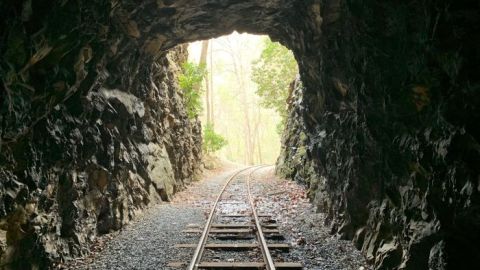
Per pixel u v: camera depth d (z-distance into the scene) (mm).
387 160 8078
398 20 6711
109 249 9961
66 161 8922
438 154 5906
